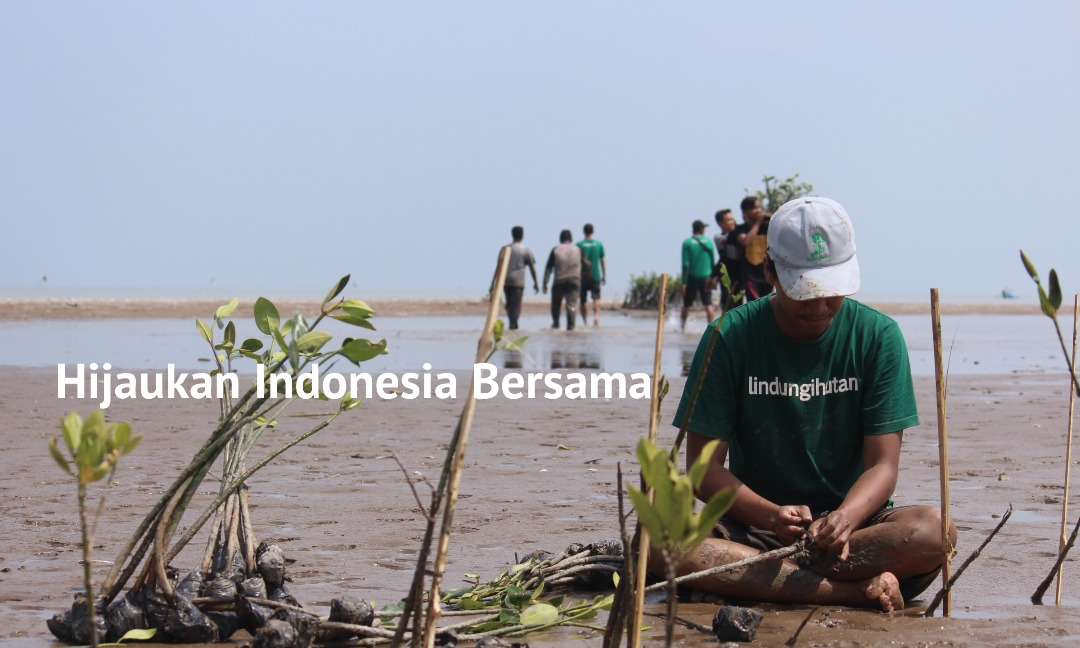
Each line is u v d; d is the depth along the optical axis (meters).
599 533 4.39
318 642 2.94
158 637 2.95
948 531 3.39
